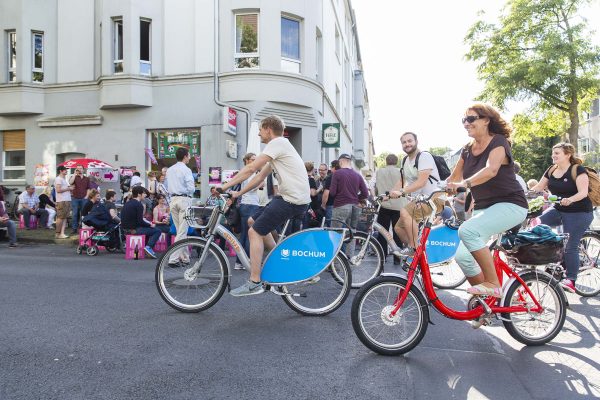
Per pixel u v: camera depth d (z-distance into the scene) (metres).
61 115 15.87
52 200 14.38
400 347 3.80
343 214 7.95
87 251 9.53
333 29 20.47
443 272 6.30
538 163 39.41
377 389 3.16
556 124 24.44
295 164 4.68
